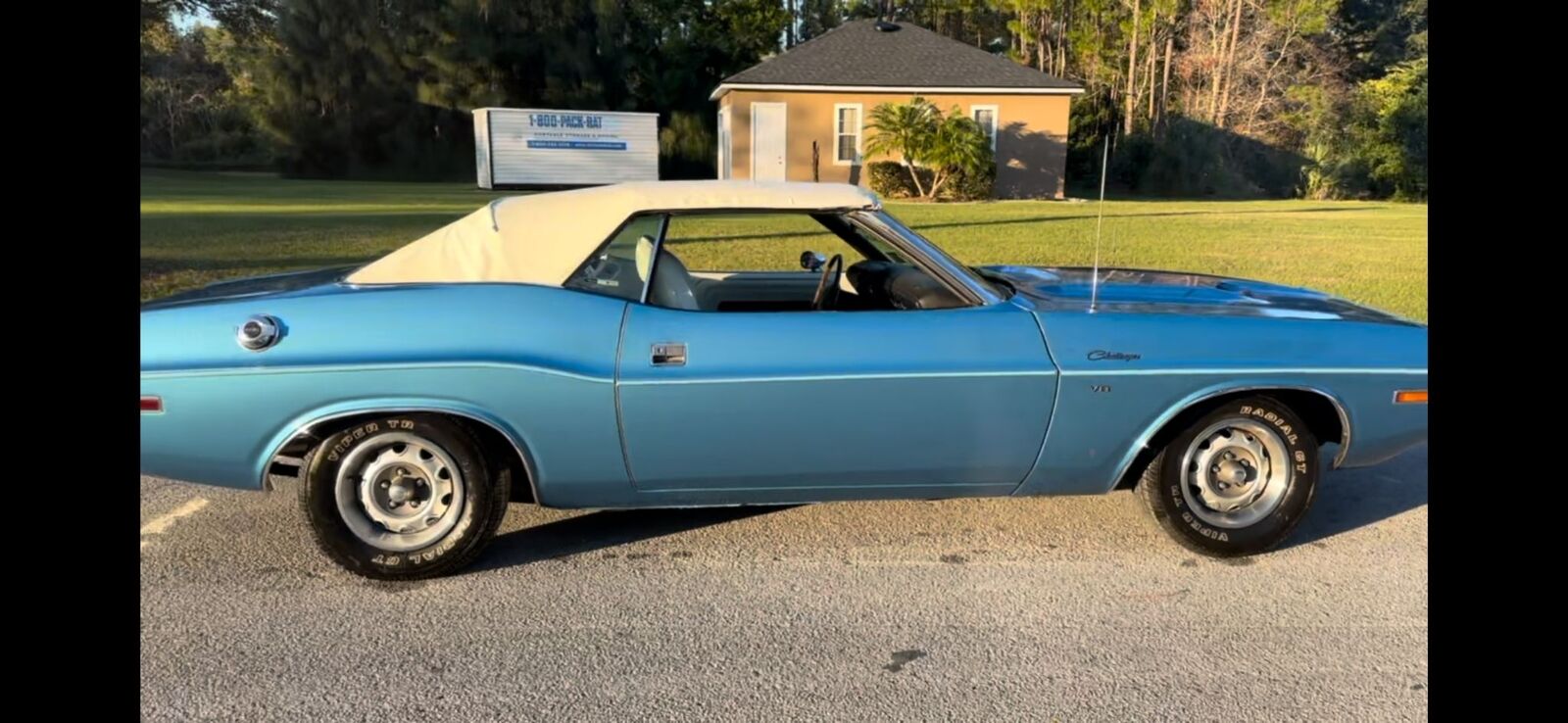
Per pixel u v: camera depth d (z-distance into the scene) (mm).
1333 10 38781
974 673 2869
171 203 20734
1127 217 20000
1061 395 3410
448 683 2787
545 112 28672
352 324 3189
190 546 3744
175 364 3125
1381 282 10625
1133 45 38625
